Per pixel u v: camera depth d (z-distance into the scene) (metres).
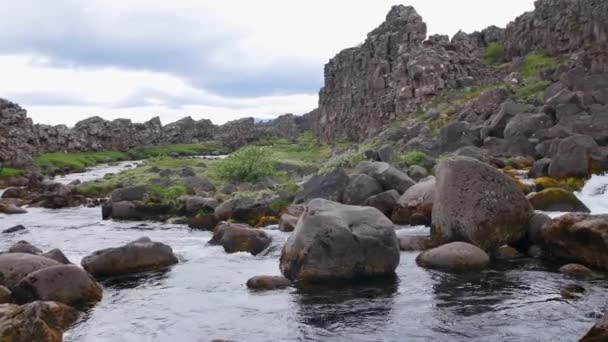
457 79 53.88
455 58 55.91
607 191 24.09
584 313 12.45
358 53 70.25
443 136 37.28
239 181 38.88
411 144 38.25
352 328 12.31
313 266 15.97
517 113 35.81
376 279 15.91
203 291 15.52
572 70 38.69
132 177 44.84
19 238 24.78
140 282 16.58
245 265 18.39
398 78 55.97
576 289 13.99
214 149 110.50
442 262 16.80
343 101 73.56
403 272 16.48
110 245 22.84
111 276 17.33
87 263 17.47
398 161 32.66
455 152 33.81
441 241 18.84
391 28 62.91
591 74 38.81
